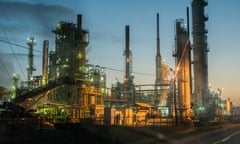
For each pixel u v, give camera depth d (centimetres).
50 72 8775
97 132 2917
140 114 6594
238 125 8681
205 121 8281
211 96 11244
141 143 3042
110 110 5159
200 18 10081
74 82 7469
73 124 3634
